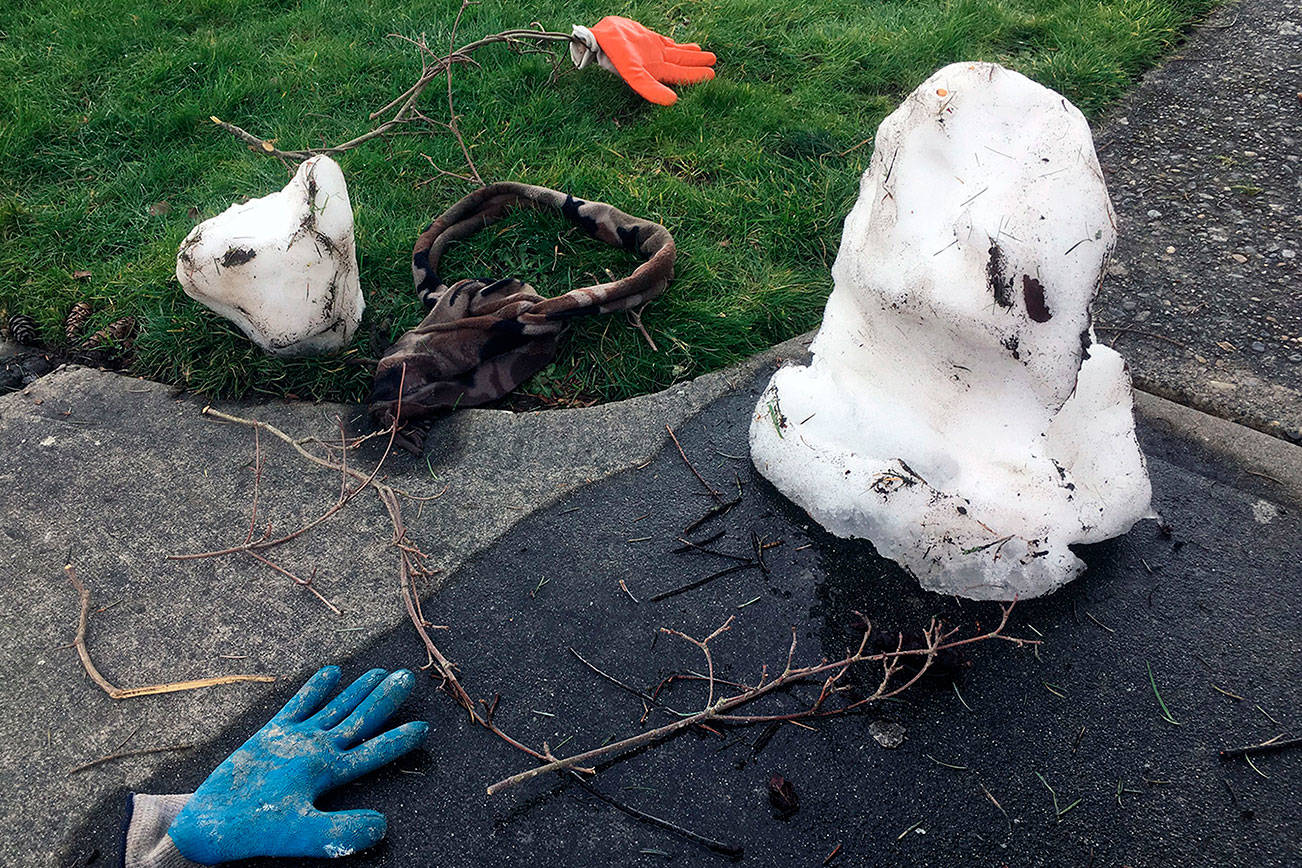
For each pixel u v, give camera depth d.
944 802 1.98
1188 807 1.96
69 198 3.66
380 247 3.31
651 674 2.21
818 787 2.00
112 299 3.26
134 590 2.40
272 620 2.33
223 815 1.87
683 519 2.53
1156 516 2.43
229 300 2.72
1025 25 4.50
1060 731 2.08
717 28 4.45
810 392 2.41
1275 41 4.41
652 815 1.97
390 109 4.04
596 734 2.10
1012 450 2.16
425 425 2.81
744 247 3.41
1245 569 2.36
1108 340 3.05
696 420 2.79
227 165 3.81
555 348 3.00
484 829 1.95
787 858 1.90
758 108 3.99
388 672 2.21
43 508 2.61
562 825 1.95
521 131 3.92
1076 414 2.31
